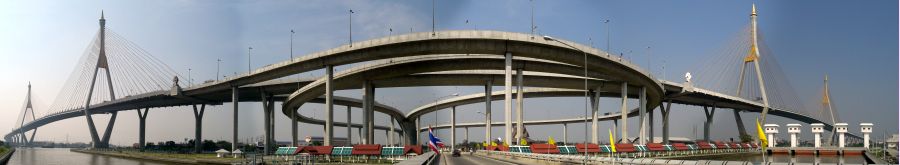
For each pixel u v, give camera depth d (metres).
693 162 34.50
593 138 127.38
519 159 67.38
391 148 71.62
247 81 128.25
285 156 63.75
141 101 177.25
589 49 96.75
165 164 93.31
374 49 94.12
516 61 101.00
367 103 112.69
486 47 90.75
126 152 156.50
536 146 79.81
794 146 129.25
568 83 125.50
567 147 78.50
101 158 136.88
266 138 144.62
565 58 95.44
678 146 103.81
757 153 116.81
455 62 102.81
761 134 31.66
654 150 92.75
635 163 39.44
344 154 70.25
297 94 130.25
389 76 109.94
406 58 103.75
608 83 127.06
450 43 89.94
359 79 113.19
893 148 107.62
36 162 117.00
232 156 93.50
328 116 101.44
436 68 104.62
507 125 92.00
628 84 127.19
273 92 148.50
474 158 75.50
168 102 176.75
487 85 117.75
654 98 146.38
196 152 143.12
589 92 141.38
